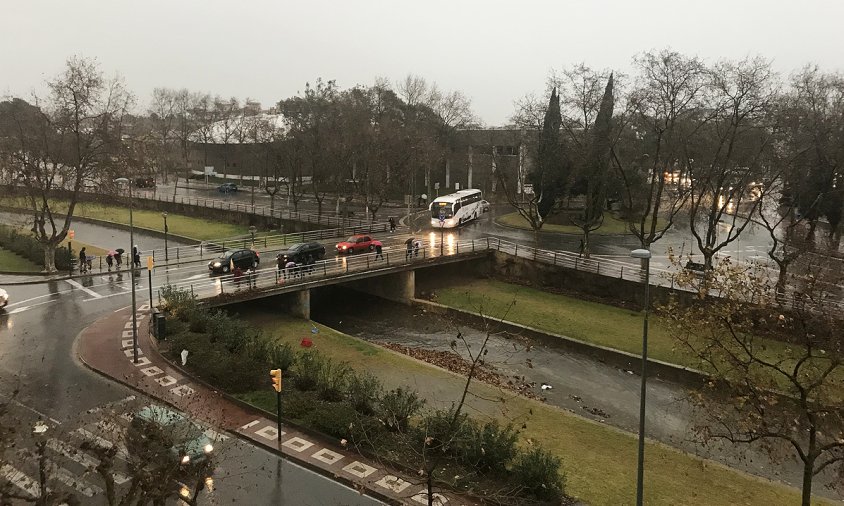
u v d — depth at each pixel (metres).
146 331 28.67
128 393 21.80
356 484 16.70
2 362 24.55
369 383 22.02
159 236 60.66
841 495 19.28
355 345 32.09
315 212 75.31
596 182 50.41
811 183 42.72
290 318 36.78
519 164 79.62
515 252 48.06
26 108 60.06
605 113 51.84
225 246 53.03
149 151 74.56
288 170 90.00
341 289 47.31
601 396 27.44
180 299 30.25
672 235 63.81
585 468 19.34
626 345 33.16
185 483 15.47
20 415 19.28
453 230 63.22
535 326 36.56
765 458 21.75
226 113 120.75
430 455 18.17
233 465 17.70
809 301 20.97
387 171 73.69
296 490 16.44
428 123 90.38
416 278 47.44
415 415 22.42
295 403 21.16
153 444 13.98
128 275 40.84
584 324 36.91
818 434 21.44
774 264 47.25
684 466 20.12
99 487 15.57
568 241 58.28
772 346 28.92
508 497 15.41
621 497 17.39
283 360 24.48
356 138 70.94
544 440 21.55
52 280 39.16
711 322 16.41
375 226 63.16
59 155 45.25
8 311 32.00
